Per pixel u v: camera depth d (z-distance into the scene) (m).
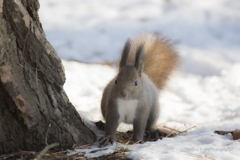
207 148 6.77
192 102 13.88
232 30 22.36
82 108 11.18
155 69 11.52
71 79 14.75
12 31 6.21
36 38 6.55
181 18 23.22
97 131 9.07
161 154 6.38
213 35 21.75
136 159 6.27
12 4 6.06
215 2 25.23
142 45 8.56
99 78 15.57
